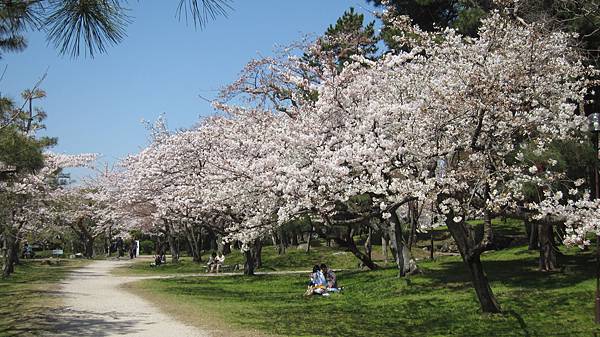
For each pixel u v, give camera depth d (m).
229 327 10.07
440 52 11.24
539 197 10.65
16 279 22.20
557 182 10.30
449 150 10.12
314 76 20.42
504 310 10.89
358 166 10.67
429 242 30.94
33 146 11.34
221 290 18.00
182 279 22.97
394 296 14.26
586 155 10.57
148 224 36.84
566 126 9.56
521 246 23.08
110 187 35.53
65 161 27.12
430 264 20.48
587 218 8.63
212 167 18.00
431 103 10.23
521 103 9.88
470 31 15.03
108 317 11.18
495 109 9.51
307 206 10.80
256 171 13.89
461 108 9.65
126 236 46.75
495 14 10.73
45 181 23.64
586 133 10.54
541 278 14.37
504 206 9.95
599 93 13.21
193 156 21.61
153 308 12.76
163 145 23.34
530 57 10.16
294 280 20.81
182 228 37.06
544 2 13.05
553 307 10.80
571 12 12.63
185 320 10.84
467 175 9.29
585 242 8.34
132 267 33.66
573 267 15.45
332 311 12.50
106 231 47.28
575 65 10.87
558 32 11.45
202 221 22.31
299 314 12.04
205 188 18.52
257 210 13.97
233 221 19.30
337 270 24.59
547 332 9.12
